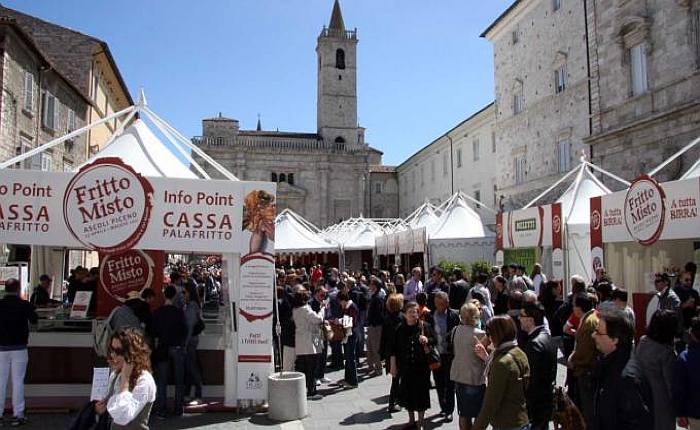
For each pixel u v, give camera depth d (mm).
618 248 15359
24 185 9602
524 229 18578
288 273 17500
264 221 10242
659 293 10406
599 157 25375
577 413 5508
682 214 10914
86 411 5480
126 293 11375
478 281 12414
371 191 78938
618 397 4555
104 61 33062
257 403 10000
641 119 22047
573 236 16531
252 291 10156
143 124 12445
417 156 67875
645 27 21938
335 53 80875
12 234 9523
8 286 9031
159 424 9164
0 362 8852
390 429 8852
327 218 72812
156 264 11562
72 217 9594
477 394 7461
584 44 28344
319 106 82875
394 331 9211
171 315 9695
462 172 52781
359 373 13648
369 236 32688
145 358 5281
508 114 37750
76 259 26797
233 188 10188
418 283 15078
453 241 23016
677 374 5586
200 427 8969
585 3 28234
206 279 25328
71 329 10859
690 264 11078
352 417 9609
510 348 5504
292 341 11828
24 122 20516
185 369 10383
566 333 8531
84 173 9648
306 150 72562
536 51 33719
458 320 9461
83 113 29281
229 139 71438
